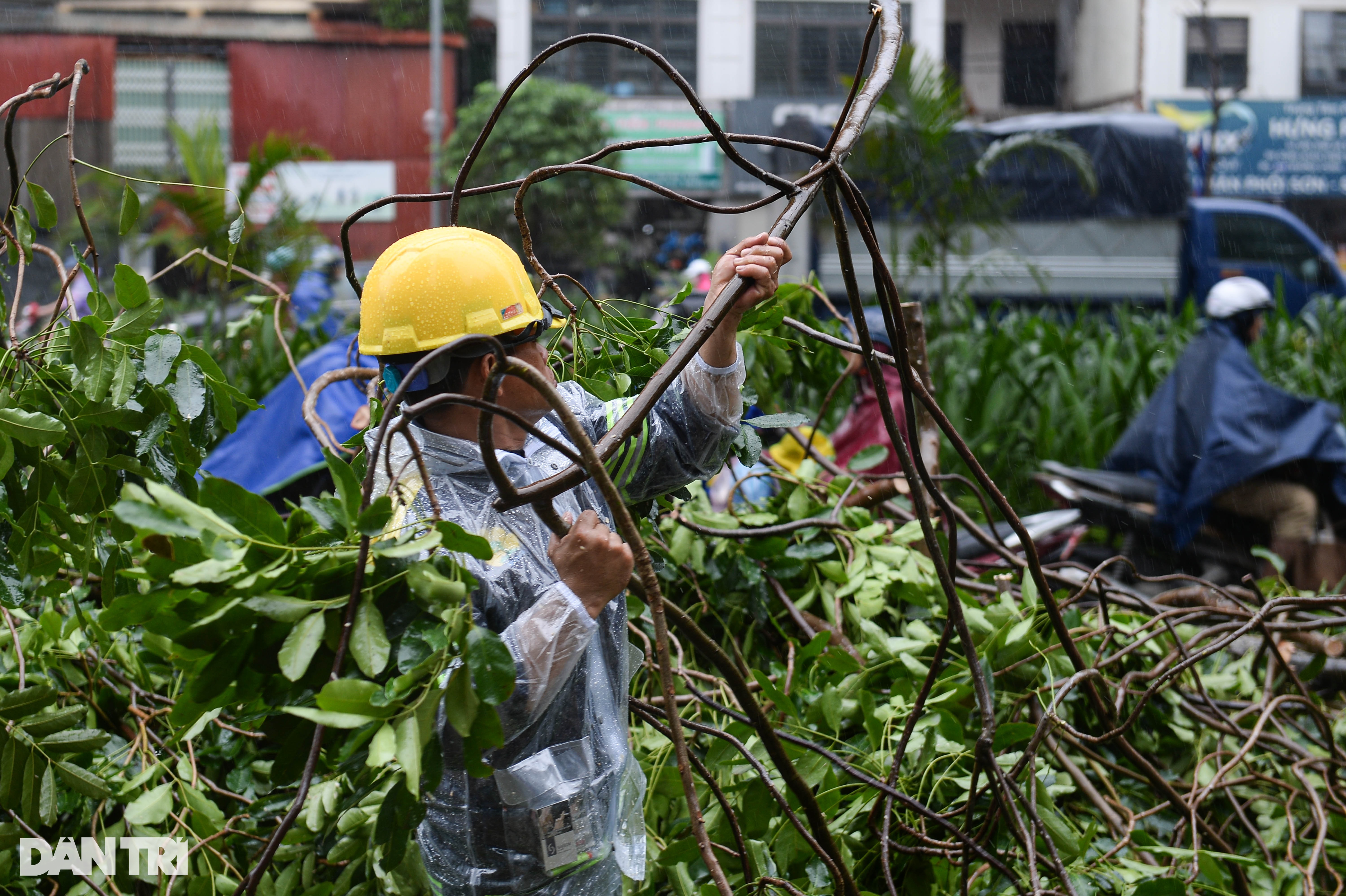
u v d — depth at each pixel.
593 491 1.80
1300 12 17.44
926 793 2.30
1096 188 11.41
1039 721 2.34
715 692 2.53
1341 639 2.96
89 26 13.30
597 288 14.80
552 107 14.02
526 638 1.47
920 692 2.39
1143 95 16.88
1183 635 3.02
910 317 3.03
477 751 1.41
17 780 1.82
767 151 13.87
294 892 2.20
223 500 1.35
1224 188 16.48
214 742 2.42
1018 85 17.19
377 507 1.33
